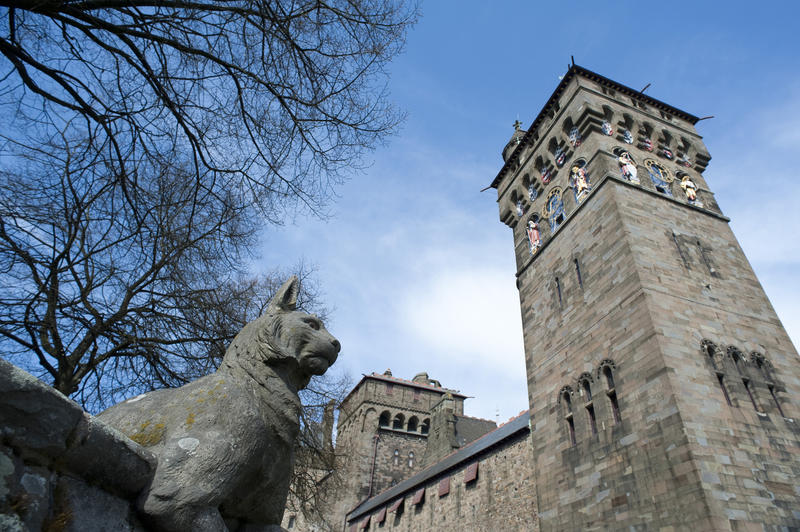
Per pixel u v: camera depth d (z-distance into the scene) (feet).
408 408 224.33
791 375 61.21
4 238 29.22
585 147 84.99
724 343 60.18
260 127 29.71
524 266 93.91
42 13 23.03
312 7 26.71
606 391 62.39
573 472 63.98
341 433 232.94
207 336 42.27
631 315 62.03
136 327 38.24
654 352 56.39
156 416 11.34
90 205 32.07
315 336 14.24
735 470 48.39
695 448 48.57
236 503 11.76
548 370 76.54
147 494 9.59
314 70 28.22
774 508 47.01
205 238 36.63
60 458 8.04
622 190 74.38
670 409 52.08
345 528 184.55
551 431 71.41
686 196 82.48
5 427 7.22
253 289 50.52
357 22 27.55
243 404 11.69
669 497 49.03
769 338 64.18
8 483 7.18
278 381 13.12
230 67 27.22
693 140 92.32
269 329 13.64
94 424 8.48
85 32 24.34
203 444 10.52
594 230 75.05
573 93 91.71
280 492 12.88
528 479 91.40
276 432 12.35
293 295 15.24
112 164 29.81
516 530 90.58
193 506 9.83
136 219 32.58
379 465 204.74
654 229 70.59
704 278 67.31
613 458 57.77
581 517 60.23
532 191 101.30
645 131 90.07
